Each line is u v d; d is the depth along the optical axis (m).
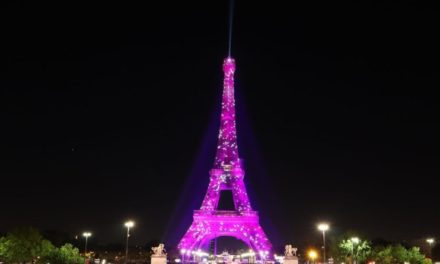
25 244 173.38
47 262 181.75
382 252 198.25
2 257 177.12
